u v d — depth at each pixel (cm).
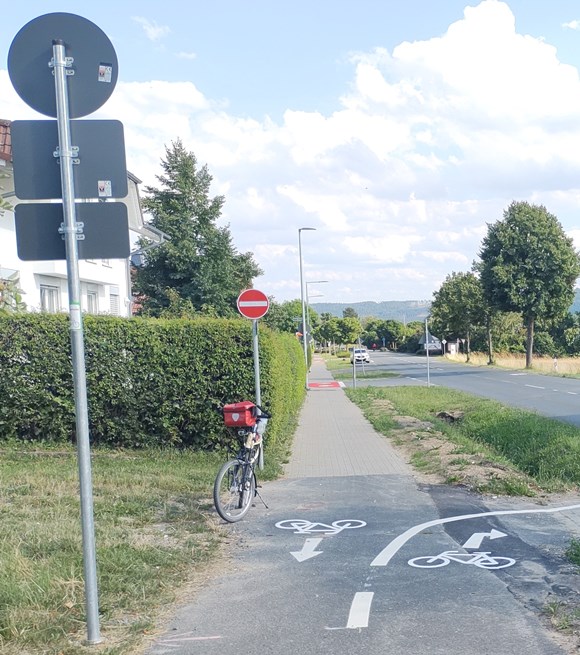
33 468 1080
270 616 509
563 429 1466
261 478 1108
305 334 4522
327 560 658
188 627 493
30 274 1983
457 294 6788
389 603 530
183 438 1289
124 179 452
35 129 449
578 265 5291
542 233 5256
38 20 445
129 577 579
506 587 563
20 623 474
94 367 1267
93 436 1295
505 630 469
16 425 1282
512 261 5312
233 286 3894
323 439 1620
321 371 6088
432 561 645
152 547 666
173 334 1271
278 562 655
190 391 1269
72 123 449
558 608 507
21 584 531
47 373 1277
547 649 437
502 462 1180
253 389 1266
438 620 491
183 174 3800
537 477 1095
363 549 695
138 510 820
